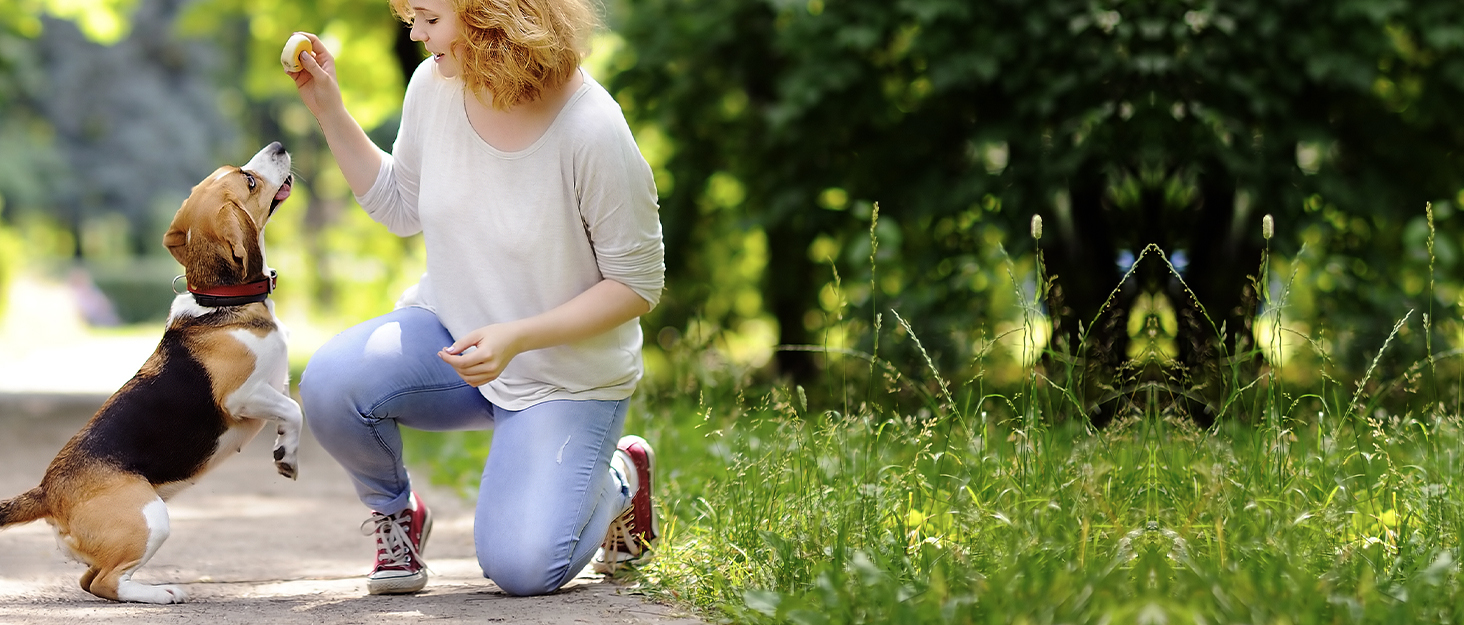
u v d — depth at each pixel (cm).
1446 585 300
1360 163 746
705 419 478
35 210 4069
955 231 776
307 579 414
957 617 287
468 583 402
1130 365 461
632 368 382
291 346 2020
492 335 339
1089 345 477
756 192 944
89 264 4331
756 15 905
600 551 396
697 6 918
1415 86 744
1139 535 334
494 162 359
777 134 823
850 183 848
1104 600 283
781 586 343
